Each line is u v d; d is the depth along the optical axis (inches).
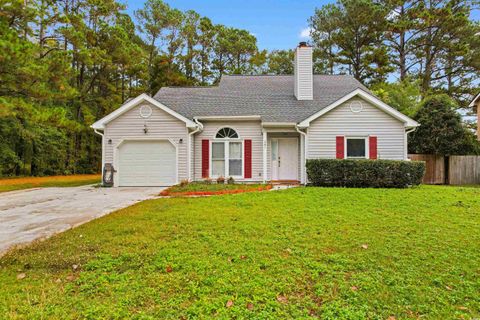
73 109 970.1
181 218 241.3
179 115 506.9
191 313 114.5
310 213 259.0
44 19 699.4
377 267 154.5
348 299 126.9
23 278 141.9
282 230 209.8
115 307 117.6
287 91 637.3
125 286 133.2
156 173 514.9
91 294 127.3
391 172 430.0
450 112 608.1
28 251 170.7
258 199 327.3
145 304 120.3
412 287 137.2
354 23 1105.4
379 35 1090.1
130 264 154.5
